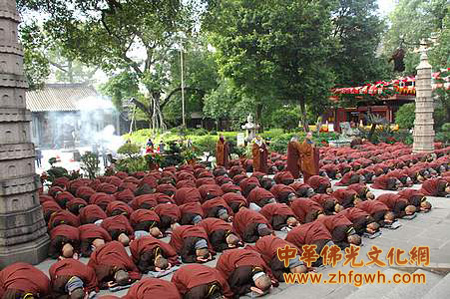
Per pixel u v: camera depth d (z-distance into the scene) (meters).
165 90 40.84
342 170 15.67
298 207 8.92
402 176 12.98
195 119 48.03
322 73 25.97
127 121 46.59
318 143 24.69
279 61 25.59
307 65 25.48
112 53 19.11
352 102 28.22
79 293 5.35
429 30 31.14
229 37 25.58
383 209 8.75
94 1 15.94
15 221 7.22
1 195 7.12
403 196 9.95
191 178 13.16
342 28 30.61
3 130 7.20
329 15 25.56
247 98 31.03
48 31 16.62
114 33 17.78
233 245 7.29
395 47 34.50
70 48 17.56
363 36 30.55
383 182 12.88
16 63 7.39
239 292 5.60
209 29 18.12
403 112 27.67
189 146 21.72
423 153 17.28
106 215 9.04
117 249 6.31
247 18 25.31
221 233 7.32
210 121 47.69
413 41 32.22
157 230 8.34
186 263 6.87
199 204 9.10
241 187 11.91
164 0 15.88
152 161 17.84
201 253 6.82
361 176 13.68
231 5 24.66
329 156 18.45
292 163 14.28
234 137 32.09
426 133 18.25
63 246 7.39
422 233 8.32
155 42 30.00
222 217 8.70
